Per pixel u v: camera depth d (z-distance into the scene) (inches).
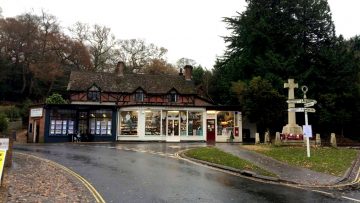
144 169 613.9
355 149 1055.6
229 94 1691.7
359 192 457.1
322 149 928.9
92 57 2561.5
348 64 1605.6
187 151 896.3
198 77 2162.9
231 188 464.4
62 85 2358.5
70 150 930.7
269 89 1405.0
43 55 2335.1
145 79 1812.3
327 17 1689.2
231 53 1872.5
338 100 1561.3
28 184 454.9
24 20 2330.2
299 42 1669.5
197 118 1453.0
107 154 841.5
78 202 374.0
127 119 1418.6
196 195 419.5
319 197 419.2
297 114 1567.4
